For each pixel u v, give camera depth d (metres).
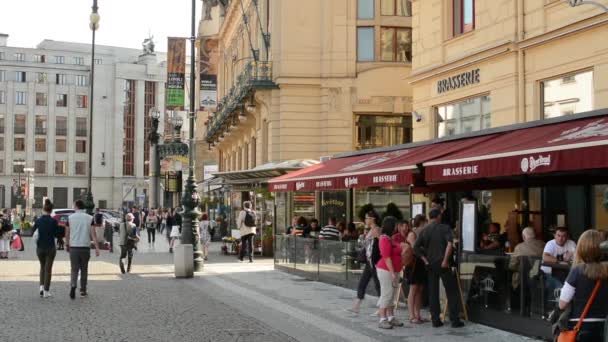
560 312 6.92
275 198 28.67
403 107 31.27
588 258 6.70
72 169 110.31
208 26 58.31
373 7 31.64
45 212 15.65
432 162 13.45
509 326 11.45
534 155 10.84
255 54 34.09
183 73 27.72
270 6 32.88
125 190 111.06
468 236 12.46
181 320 12.45
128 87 112.44
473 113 19.28
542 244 12.03
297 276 20.73
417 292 12.51
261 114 33.88
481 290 12.16
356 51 31.47
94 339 10.51
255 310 13.91
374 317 13.16
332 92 31.19
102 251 34.81
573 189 15.25
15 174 108.06
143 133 112.69
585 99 15.35
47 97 110.00
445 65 20.11
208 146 58.84
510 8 17.42
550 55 16.25
